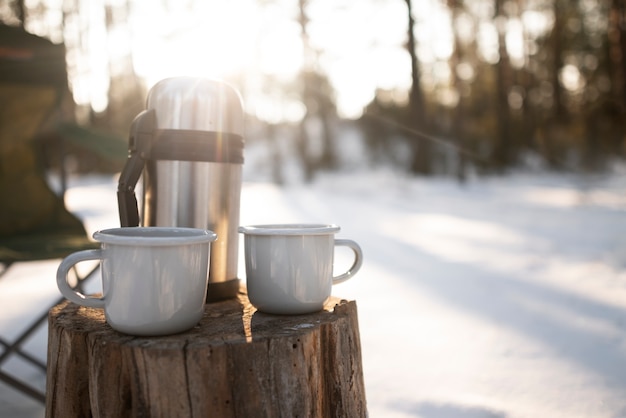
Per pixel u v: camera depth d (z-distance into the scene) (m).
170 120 0.89
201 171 0.90
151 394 0.68
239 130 0.97
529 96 15.35
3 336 1.83
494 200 8.19
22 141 1.69
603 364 1.54
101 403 0.70
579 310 2.16
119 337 0.73
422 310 2.19
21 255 1.14
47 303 2.25
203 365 0.69
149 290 0.69
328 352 0.82
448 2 12.99
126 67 11.55
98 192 8.11
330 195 8.84
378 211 6.66
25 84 1.67
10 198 1.62
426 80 15.14
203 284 0.75
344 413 0.83
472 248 3.90
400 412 1.25
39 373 1.54
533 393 1.34
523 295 2.44
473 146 13.61
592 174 12.48
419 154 12.43
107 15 11.48
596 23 15.11
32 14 10.72
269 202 7.50
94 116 11.02
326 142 14.08
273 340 0.72
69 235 1.59
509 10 14.64
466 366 1.54
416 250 3.83
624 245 3.83
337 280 0.93
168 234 0.77
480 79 15.49
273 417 0.72
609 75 15.02
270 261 0.83
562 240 4.21
